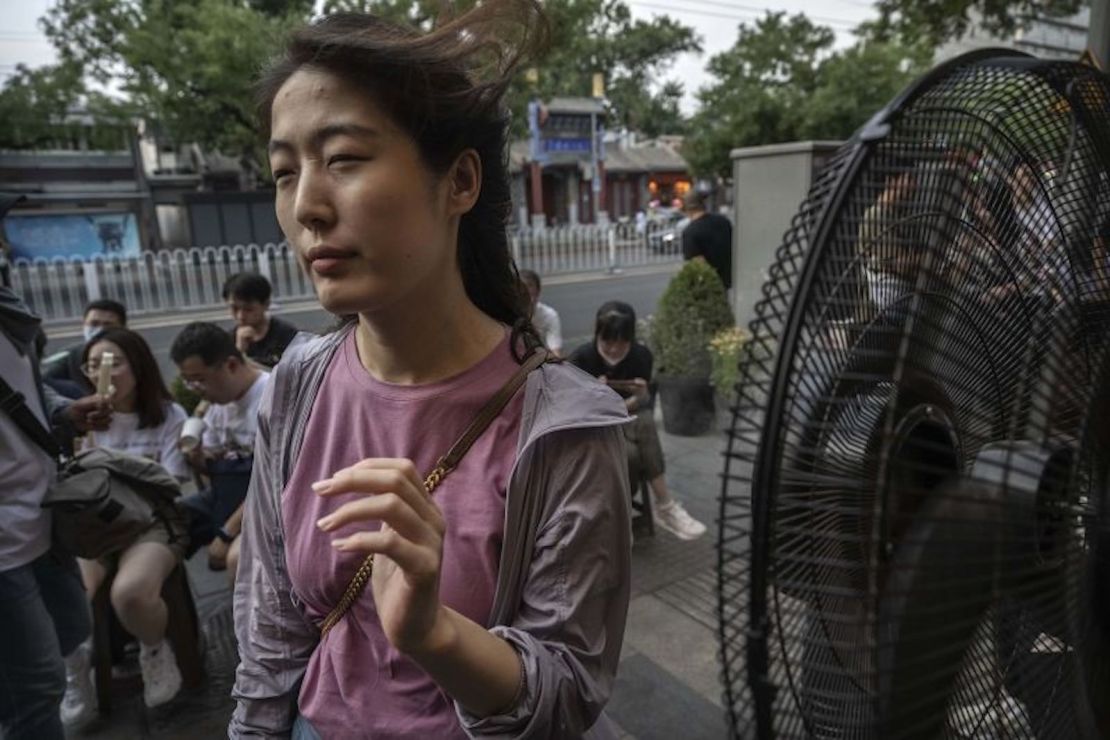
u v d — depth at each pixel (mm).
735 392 782
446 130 860
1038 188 843
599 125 29625
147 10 15016
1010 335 852
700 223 6344
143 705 2572
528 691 830
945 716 745
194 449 3080
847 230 728
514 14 922
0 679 1809
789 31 18266
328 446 1062
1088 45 3889
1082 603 847
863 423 745
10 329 1859
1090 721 878
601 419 931
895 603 696
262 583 1162
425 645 751
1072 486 813
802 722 740
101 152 21172
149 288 12344
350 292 845
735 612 769
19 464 1851
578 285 14508
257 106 938
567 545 910
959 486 752
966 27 7918
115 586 2408
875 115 761
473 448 972
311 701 1061
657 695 2467
